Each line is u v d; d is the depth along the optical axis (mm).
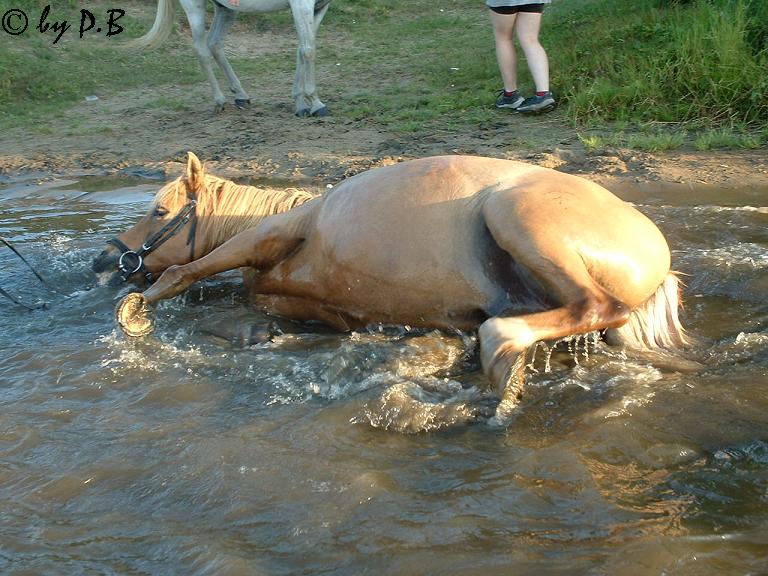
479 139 9500
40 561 3006
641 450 3512
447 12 19016
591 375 4215
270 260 4953
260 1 11305
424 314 4523
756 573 2725
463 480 3350
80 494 3408
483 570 2812
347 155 9305
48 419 3992
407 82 13086
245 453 3617
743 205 6973
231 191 5520
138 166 9547
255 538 3070
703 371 4211
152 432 3842
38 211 7926
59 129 11711
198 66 15523
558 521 3059
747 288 5207
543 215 4090
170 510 3277
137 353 4691
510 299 4285
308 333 4945
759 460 3395
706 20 10273
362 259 4496
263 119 11406
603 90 9938
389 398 3969
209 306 5414
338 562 2904
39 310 5434
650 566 2777
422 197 4418
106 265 5578
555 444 3586
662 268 4348
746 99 9328
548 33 13016
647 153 8578
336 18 18547
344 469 3467
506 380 3738
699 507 3102
